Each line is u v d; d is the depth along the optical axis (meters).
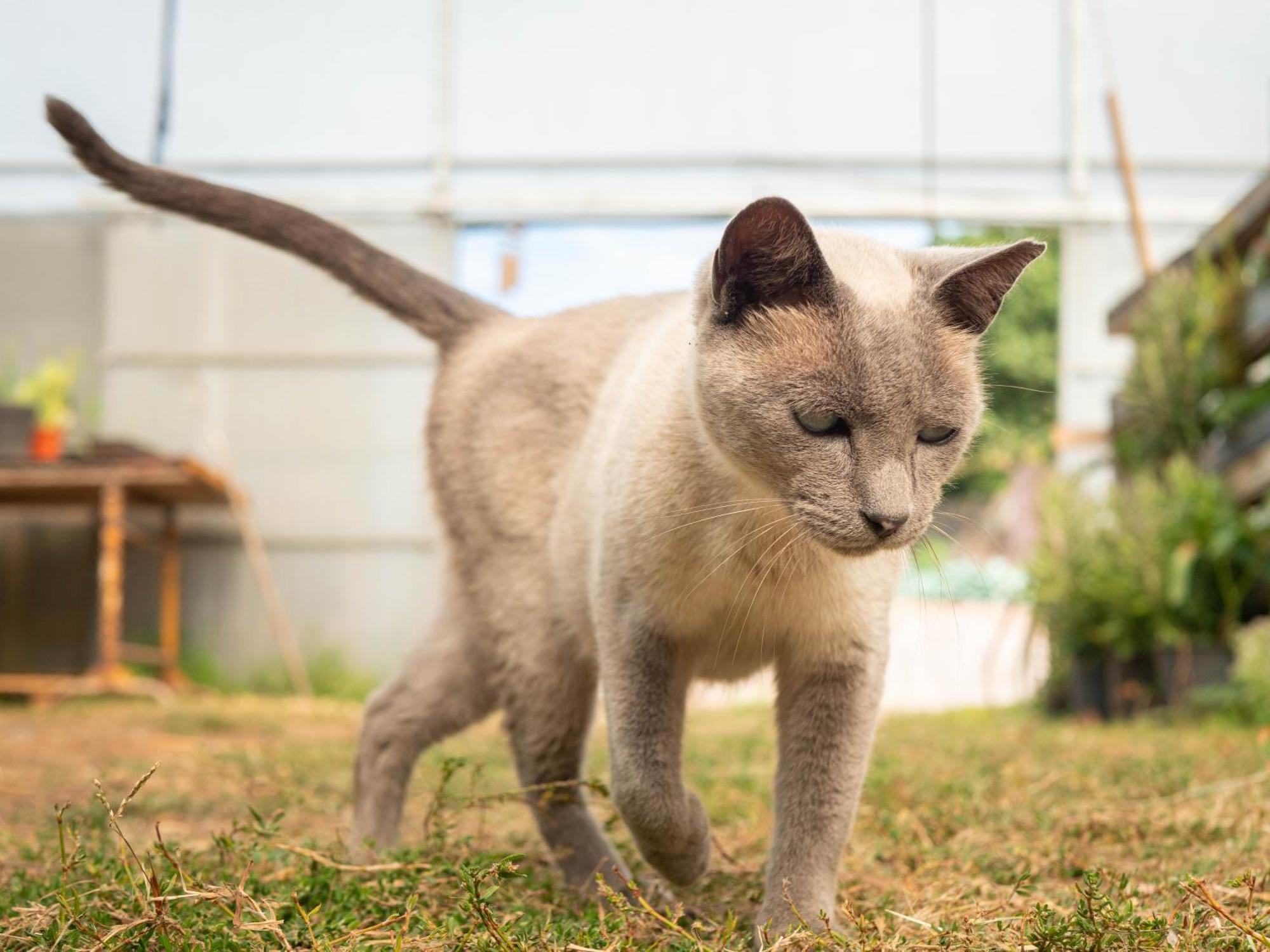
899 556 0.51
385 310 0.66
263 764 0.90
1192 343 1.30
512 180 2.03
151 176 0.64
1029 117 1.99
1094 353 1.96
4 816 0.70
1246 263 1.33
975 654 2.15
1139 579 1.26
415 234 2.03
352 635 2.01
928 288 0.47
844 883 0.53
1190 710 1.16
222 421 2.05
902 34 2.00
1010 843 0.59
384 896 0.46
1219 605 1.24
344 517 2.03
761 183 2.01
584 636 0.57
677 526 0.49
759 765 0.91
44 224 2.06
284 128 2.02
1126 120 1.98
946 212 1.99
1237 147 1.97
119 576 1.69
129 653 1.85
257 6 2.00
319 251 0.66
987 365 0.53
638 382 0.52
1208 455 1.34
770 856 0.49
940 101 2.00
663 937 0.43
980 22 1.99
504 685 0.60
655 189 2.02
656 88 2.02
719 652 0.52
